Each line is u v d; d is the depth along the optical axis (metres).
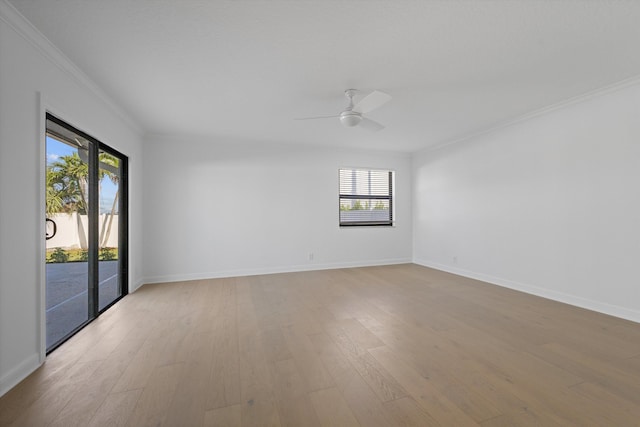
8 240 1.63
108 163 3.17
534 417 1.39
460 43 2.00
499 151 3.88
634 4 1.60
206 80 2.51
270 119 3.55
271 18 1.72
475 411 1.44
